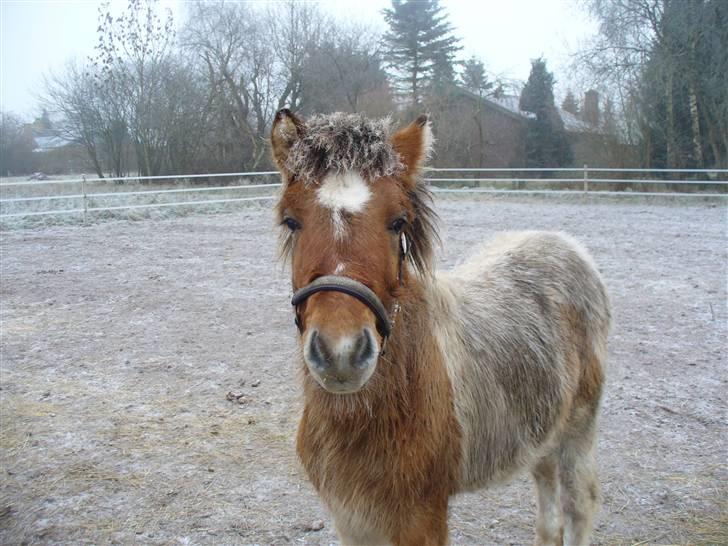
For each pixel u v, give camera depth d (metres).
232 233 15.73
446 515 2.76
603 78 27.09
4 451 4.91
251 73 32.78
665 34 25.42
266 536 3.98
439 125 32.12
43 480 4.53
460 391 2.83
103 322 8.26
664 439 5.14
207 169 32.44
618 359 6.88
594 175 27.86
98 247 13.68
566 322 3.55
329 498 2.65
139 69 31.02
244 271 11.26
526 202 22.30
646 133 27.05
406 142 2.55
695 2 24.64
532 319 3.37
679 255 12.29
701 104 25.89
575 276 3.76
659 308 8.75
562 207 20.55
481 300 3.31
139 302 9.20
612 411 5.64
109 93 31.33
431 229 2.69
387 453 2.48
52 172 39.31
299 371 2.82
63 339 7.57
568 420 3.58
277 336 7.71
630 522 4.11
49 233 15.64
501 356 3.10
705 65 25.39
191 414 5.60
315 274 2.22
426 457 2.55
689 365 6.68
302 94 33.53
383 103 31.98
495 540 3.97
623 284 10.06
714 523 4.07
